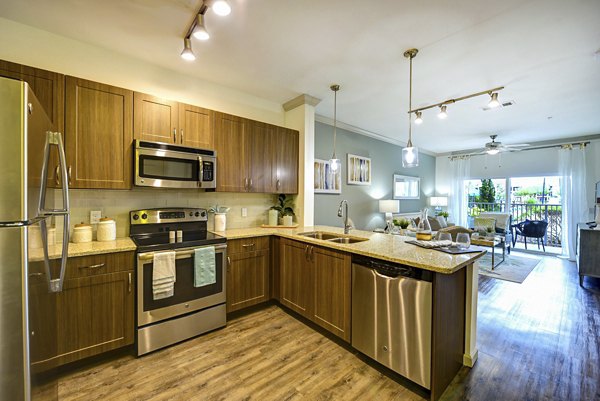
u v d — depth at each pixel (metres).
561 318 2.66
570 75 2.73
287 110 3.71
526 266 4.64
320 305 2.30
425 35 2.09
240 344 2.18
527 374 1.82
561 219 5.66
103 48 2.35
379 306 1.79
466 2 1.71
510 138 5.66
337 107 3.84
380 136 5.53
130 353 2.04
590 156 5.24
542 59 2.42
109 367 1.87
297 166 3.52
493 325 2.52
